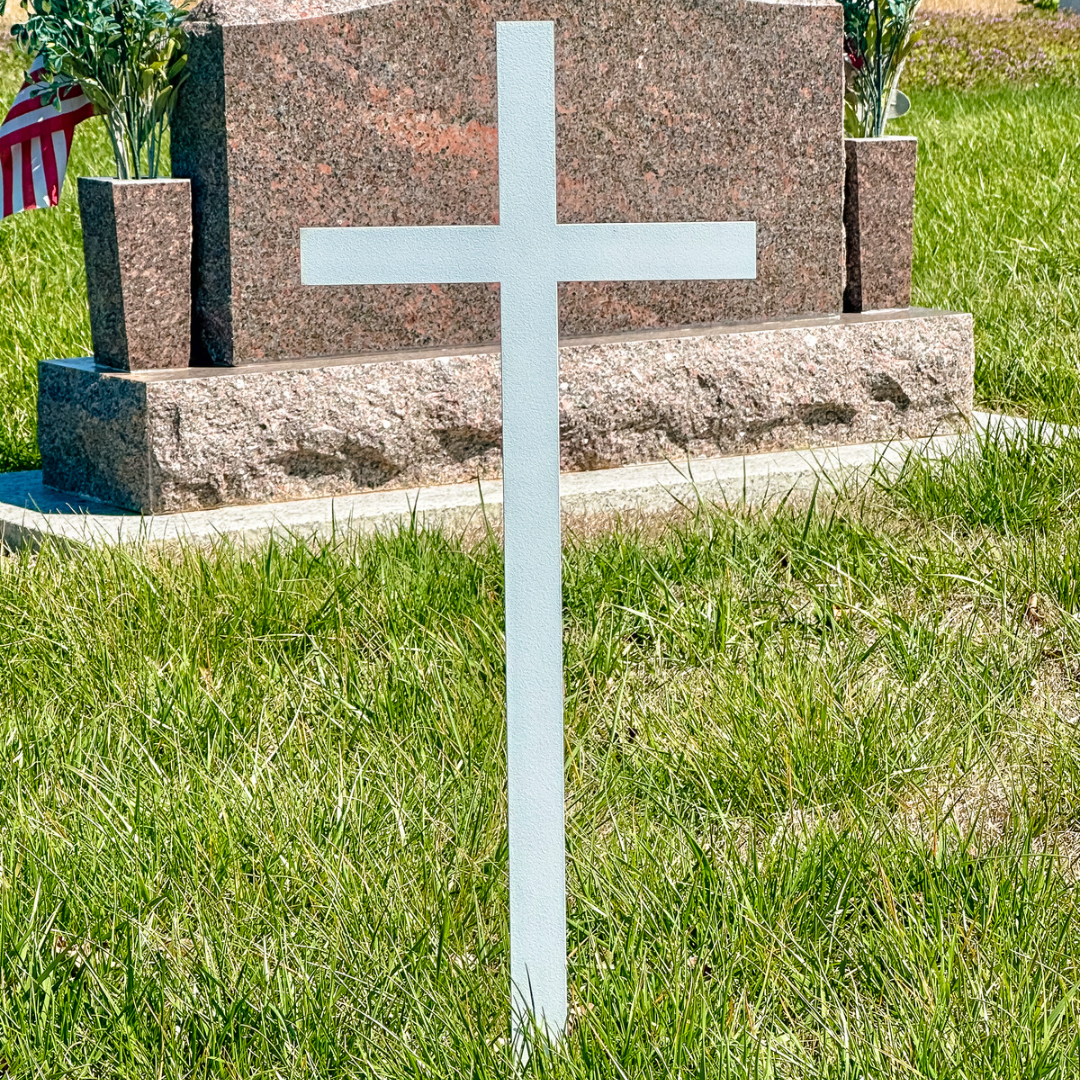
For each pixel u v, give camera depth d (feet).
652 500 15.58
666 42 16.47
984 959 7.54
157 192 14.69
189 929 7.93
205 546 13.73
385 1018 7.18
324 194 15.21
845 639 11.98
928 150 38.40
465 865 8.47
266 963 7.41
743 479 15.44
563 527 15.14
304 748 9.92
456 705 10.55
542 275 6.97
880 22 18.11
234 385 14.52
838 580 13.11
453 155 15.79
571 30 15.97
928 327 17.75
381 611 12.20
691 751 9.95
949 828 9.00
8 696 11.01
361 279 6.95
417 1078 6.70
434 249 6.95
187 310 15.11
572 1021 7.33
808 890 8.14
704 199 17.04
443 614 12.24
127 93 14.76
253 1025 7.12
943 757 10.11
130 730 10.14
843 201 17.97
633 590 13.00
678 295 17.15
